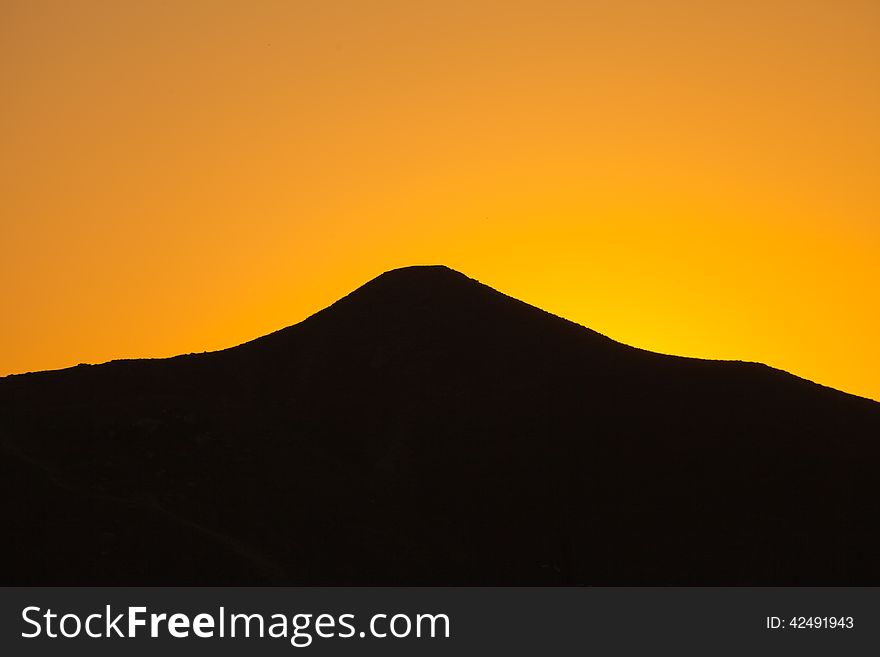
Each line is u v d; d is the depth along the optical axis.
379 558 99.75
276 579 88.50
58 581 83.69
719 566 101.44
